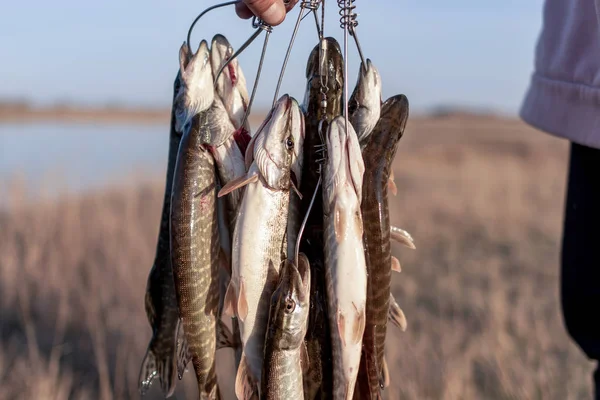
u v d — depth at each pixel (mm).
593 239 2713
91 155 22375
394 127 1808
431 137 39438
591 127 2344
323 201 1683
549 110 2570
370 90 1784
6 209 9852
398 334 5293
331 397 1765
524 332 5465
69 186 11492
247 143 1868
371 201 1711
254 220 1717
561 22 2521
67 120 78062
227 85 1878
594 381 2834
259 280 1731
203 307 1849
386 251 1719
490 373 4672
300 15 1740
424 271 8102
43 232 8094
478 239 9992
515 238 10023
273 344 1653
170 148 2059
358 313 1633
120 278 6676
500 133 44656
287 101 1723
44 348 5230
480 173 16906
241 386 1769
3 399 4285
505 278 7688
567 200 2828
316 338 1771
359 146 1688
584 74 2359
